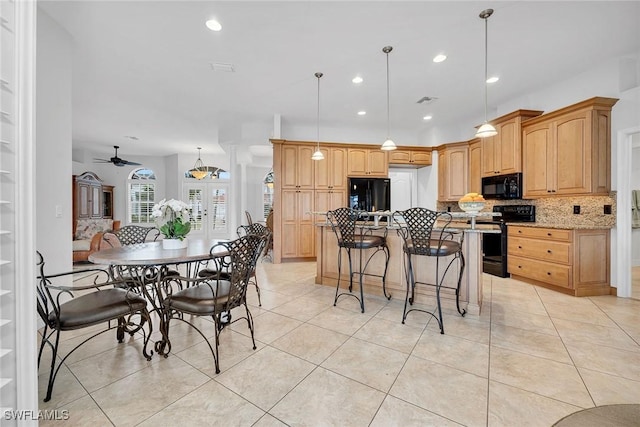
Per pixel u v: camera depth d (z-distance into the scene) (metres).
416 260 3.01
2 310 0.85
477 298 2.63
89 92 4.09
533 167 3.87
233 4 2.30
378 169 5.63
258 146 6.26
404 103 4.55
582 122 3.28
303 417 1.39
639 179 4.79
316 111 4.93
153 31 2.65
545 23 2.55
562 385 1.61
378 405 1.46
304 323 2.50
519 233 3.84
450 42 2.85
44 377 1.71
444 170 5.57
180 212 2.53
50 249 2.41
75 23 2.51
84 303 1.74
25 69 0.89
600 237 3.24
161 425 1.34
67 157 2.59
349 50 3.00
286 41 2.83
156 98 4.31
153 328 2.46
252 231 3.24
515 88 3.95
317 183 5.39
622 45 2.92
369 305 2.96
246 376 1.72
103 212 7.99
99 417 1.38
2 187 0.85
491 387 1.60
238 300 2.00
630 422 1.32
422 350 2.02
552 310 2.77
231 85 3.86
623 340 2.14
